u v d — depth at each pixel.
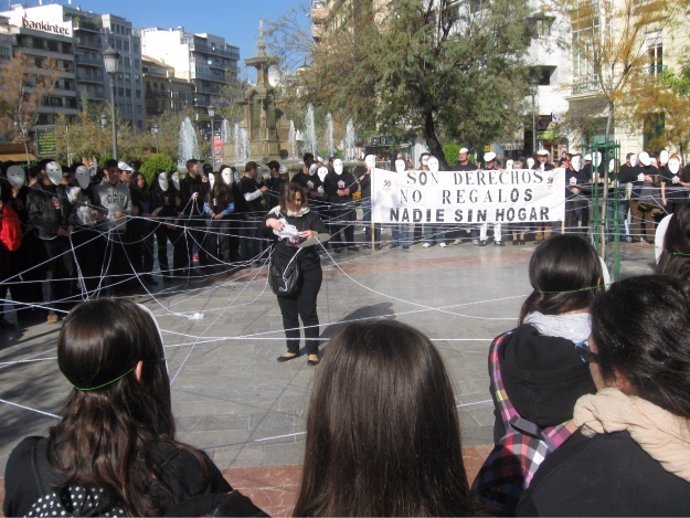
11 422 4.91
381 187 12.04
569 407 1.90
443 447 1.45
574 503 1.42
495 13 19.58
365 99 21.62
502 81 20.50
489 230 14.11
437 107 20.89
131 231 9.80
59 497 1.59
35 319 8.37
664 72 21.69
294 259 5.89
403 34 19.28
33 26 101.12
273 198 12.84
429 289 9.29
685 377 1.37
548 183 11.94
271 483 3.79
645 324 1.43
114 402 1.70
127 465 1.62
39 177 8.25
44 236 8.12
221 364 6.11
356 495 1.40
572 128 32.00
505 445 1.98
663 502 1.35
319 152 31.88
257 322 7.69
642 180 13.25
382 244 13.98
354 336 1.50
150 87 127.06
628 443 1.41
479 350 6.32
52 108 100.56
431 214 12.05
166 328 7.50
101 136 49.59
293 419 4.75
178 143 57.03
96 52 110.69
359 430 1.40
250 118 20.69
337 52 21.69
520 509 1.52
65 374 1.72
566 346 1.94
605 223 7.91
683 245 2.93
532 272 2.31
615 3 23.44
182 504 1.51
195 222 11.49
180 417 4.83
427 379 1.44
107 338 1.70
